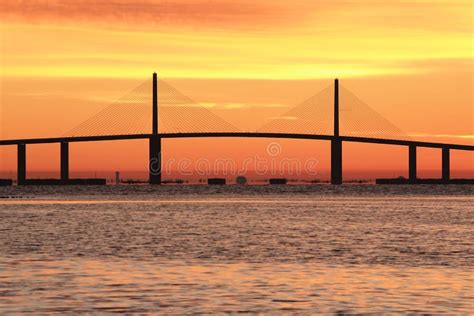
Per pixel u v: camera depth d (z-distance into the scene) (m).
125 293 95.38
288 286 100.31
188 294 94.81
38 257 129.88
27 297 92.88
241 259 127.56
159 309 86.81
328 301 90.94
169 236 171.50
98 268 116.00
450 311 85.81
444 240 162.75
